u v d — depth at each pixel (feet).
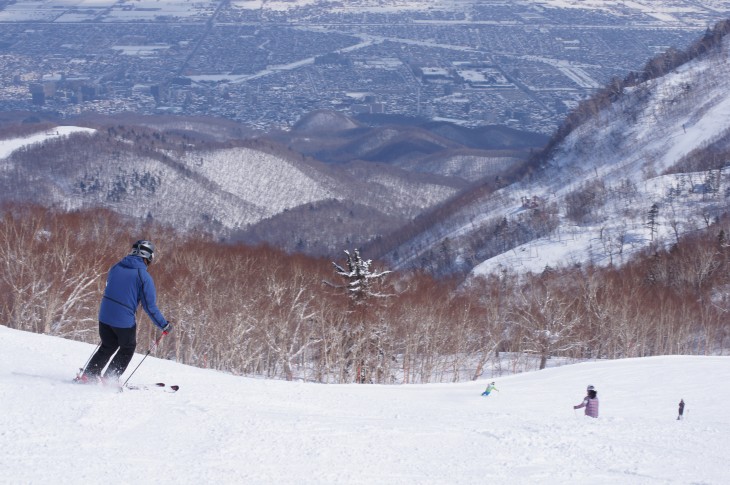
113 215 381.19
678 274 409.08
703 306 363.15
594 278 367.04
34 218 273.33
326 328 225.35
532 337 282.36
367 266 229.86
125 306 39.52
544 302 294.05
